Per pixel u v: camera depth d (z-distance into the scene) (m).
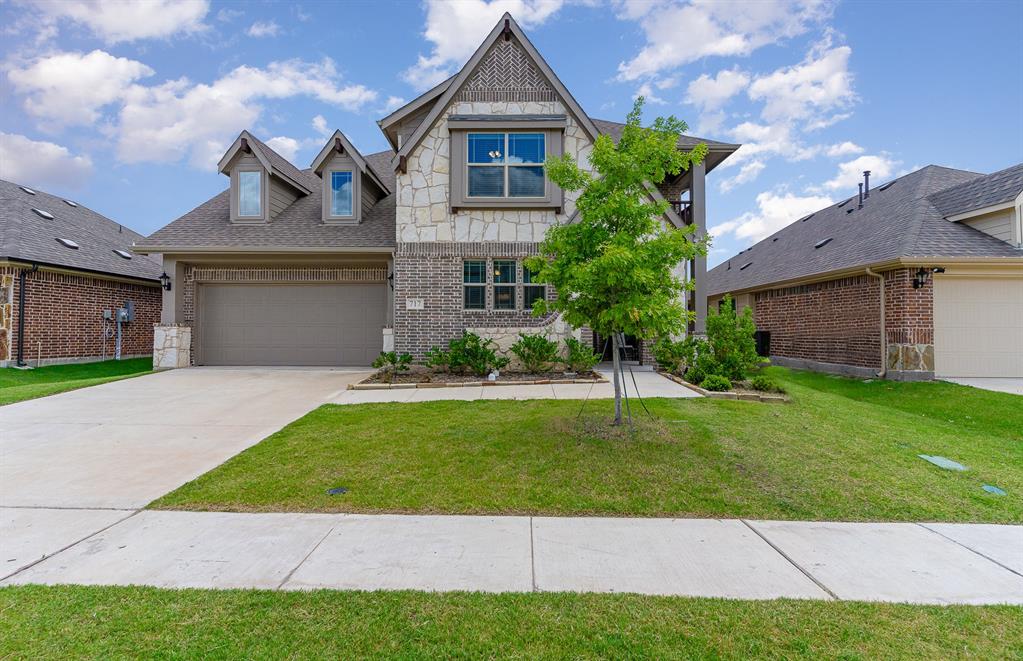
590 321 6.55
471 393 9.72
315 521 4.18
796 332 16.84
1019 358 12.26
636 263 5.70
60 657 2.44
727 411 7.82
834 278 14.60
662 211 6.45
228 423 7.57
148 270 18.03
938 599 3.04
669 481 5.02
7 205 15.68
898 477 5.21
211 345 14.63
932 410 9.63
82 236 17.02
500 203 12.51
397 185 12.71
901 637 2.64
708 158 14.07
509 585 3.15
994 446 6.59
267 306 14.65
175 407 8.68
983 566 3.47
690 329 13.30
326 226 14.21
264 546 3.70
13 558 3.50
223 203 15.43
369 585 3.14
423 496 4.68
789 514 4.36
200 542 3.77
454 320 12.62
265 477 5.17
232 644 2.55
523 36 12.66
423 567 3.38
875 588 3.15
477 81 12.73
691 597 3.02
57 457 5.95
